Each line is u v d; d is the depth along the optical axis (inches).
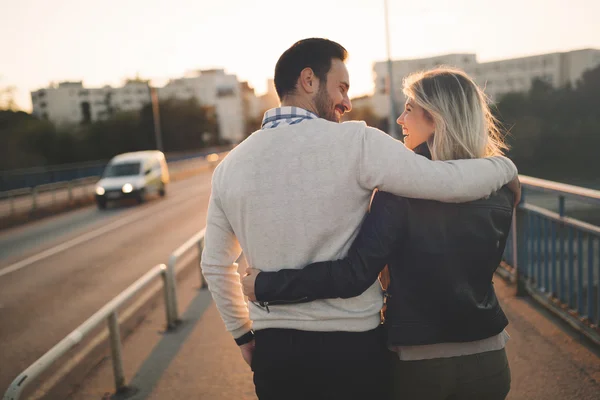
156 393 132.4
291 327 56.7
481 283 58.4
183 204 693.9
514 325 147.8
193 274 278.2
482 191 55.9
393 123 1076.5
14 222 622.8
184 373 143.3
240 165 58.0
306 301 55.4
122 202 789.9
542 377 116.8
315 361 56.2
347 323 56.1
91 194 880.9
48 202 770.2
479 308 57.2
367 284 54.7
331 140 55.9
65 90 4411.9
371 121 4284.0
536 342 135.0
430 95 63.1
